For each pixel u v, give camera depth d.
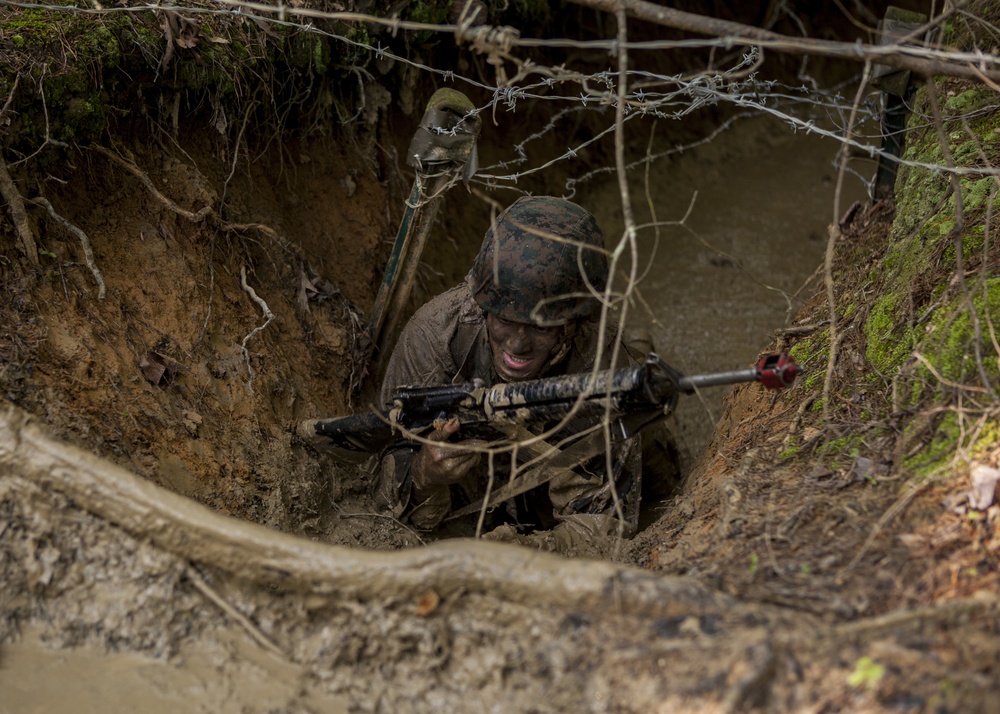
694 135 6.77
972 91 3.74
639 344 4.09
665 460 3.97
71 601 2.27
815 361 3.21
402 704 2.09
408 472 3.38
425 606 2.15
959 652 1.84
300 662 2.19
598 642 2.04
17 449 2.35
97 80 3.21
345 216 4.32
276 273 3.84
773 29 7.30
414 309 4.51
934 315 2.84
